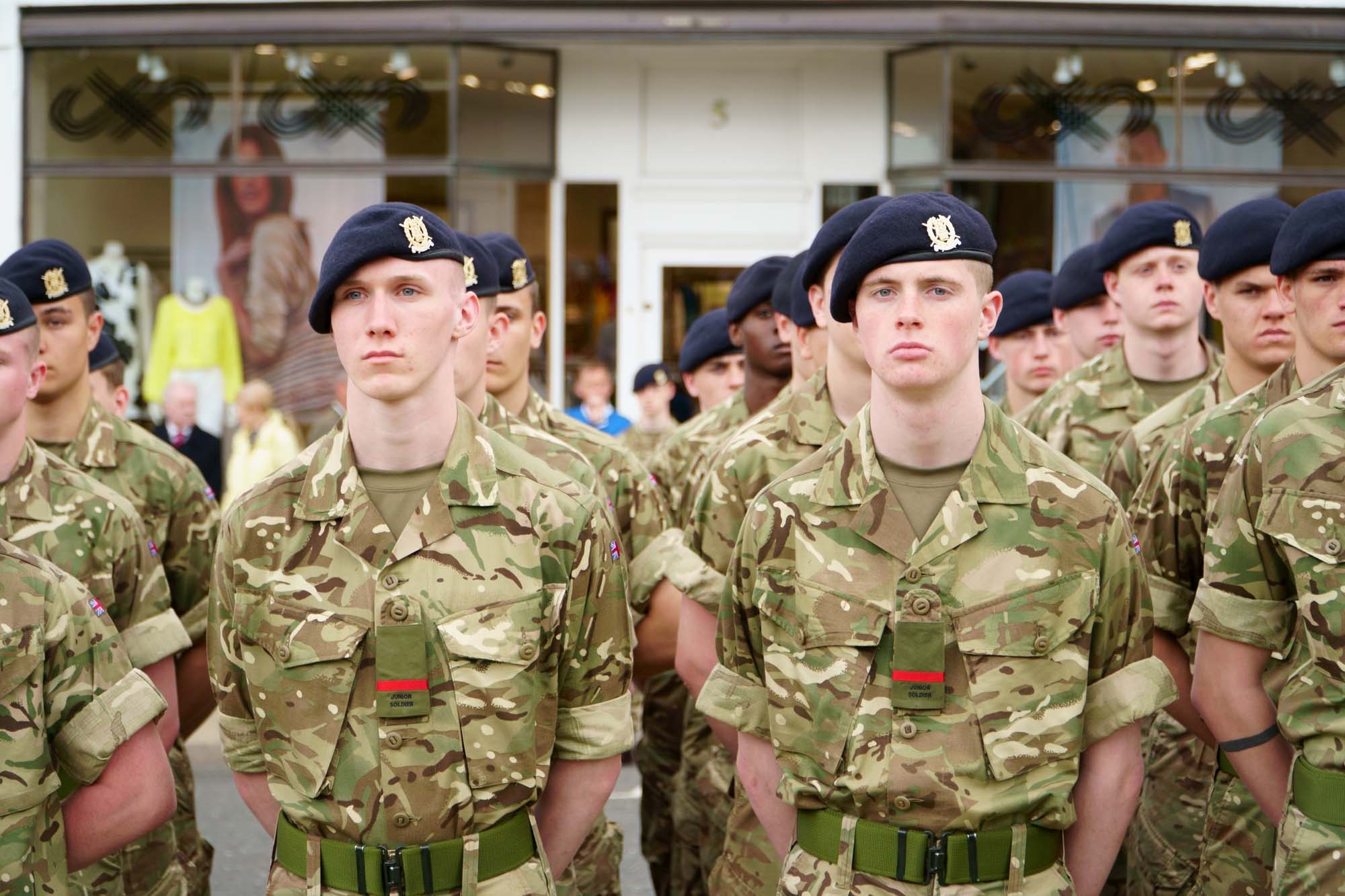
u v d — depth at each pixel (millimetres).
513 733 3229
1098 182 12625
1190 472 4160
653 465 6492
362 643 3215
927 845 3150
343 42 12539
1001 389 11102
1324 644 3354
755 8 12391
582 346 13398
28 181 12906
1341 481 3379
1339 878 3309
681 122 13273
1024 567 3182
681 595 4613
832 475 3305
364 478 3293
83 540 4316
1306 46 12453
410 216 3189
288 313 12844
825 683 3240
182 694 5086
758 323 5922
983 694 3154
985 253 3150
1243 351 4801
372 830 3186
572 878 3945
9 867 3215
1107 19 12367
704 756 5562
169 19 12609
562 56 13102
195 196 12852
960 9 12336
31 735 3254
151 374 12914
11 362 3766
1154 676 3242
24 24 12680
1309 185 12656
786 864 3383
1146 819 4926
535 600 3268
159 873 4656
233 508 3361
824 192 13281
